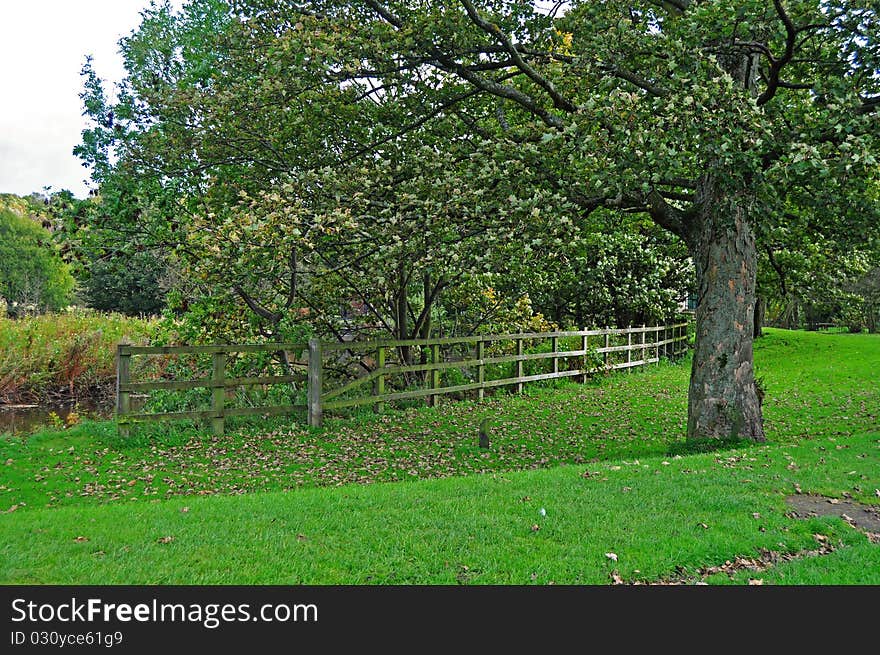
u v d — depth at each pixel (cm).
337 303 1413
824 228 959
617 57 828
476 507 556
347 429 1069
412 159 957
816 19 706
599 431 1105
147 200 1201
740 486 624
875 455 768
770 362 2159
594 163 720
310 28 888
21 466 809
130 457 866
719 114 656
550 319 2256
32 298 4016
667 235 1953
